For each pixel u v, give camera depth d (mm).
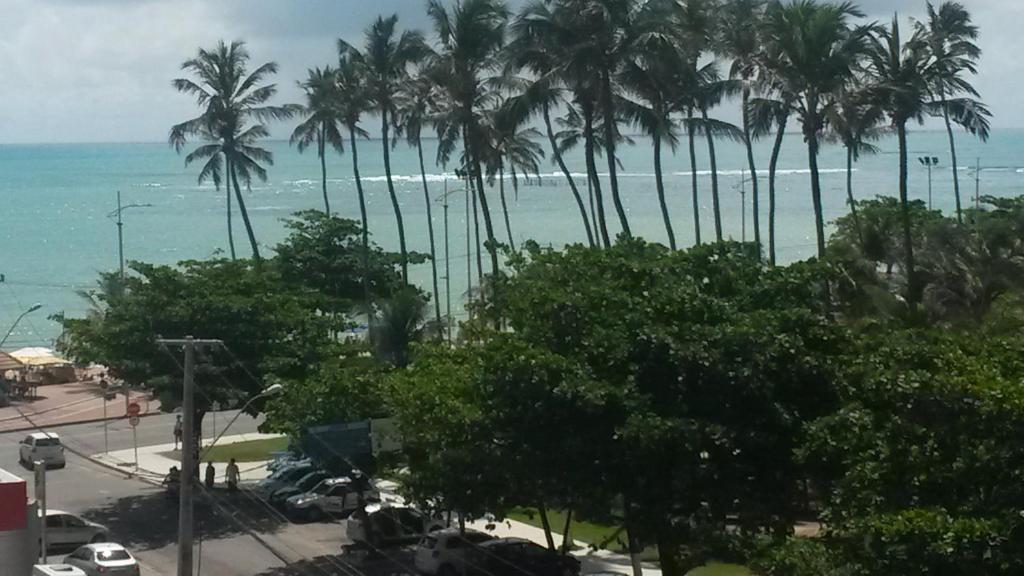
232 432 69688
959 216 77125
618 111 60844
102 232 187750
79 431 70188
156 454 63406
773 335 29312
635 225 168625
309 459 48812
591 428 29406
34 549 36000
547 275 34312
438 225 178000
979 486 22031
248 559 43344
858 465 23859
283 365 50469
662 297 31078
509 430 30719
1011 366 24250
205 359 50375
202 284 53719
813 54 58219
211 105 83812
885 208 68562
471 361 35156
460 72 65875
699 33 61500
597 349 30234
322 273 74688
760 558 25344
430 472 33062
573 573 39906
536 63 59406
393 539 43656
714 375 29016
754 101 64000
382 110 78375
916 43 61750
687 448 27891
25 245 170125
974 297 54812
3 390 77312
